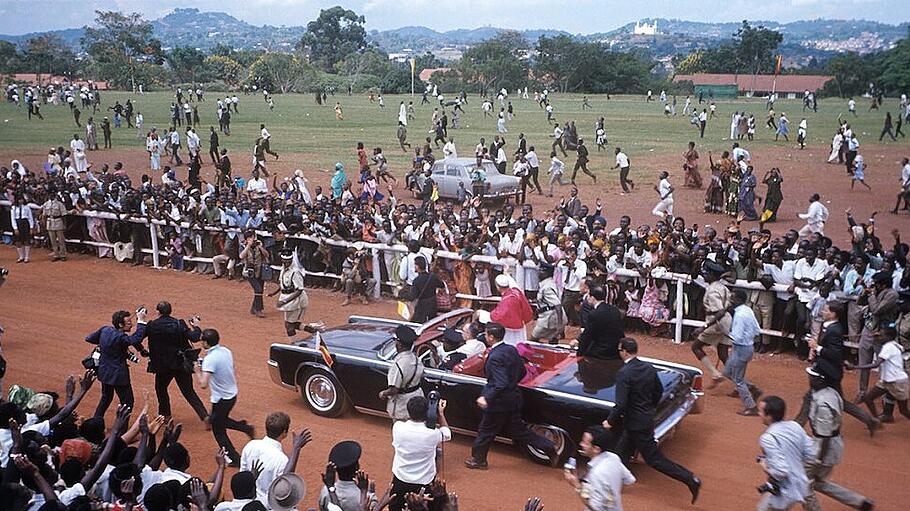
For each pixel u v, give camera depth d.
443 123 42.28
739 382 10.45
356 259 15.88
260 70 116.88
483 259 14.78
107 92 108.06
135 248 19.05
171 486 6.14
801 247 12.73
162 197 19.14
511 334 10.69
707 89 114.81
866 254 13.52
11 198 20.77
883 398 10.30
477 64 123.00
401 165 35.69
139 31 131.38
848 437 9.80
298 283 13.07
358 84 119.75
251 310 15.24
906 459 9.19
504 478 8.84
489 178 26.52
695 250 13.23
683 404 9.31
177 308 15.64
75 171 28.91
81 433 7.57
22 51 157.88
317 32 183.50
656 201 27.09
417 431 7.41
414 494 6.22
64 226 19.52
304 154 39.31
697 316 13.31
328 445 9.65
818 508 7.43
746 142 44.56
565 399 8.77
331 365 10.06
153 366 9.68
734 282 12.73
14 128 51.41
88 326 14.48
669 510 8.09
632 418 8.11
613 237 14.63
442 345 10.45
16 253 20.34
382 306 15.77
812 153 39.03
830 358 7.94
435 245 15.55
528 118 63.03
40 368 12.26
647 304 13.59
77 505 5.88
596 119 61.88
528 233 15.75
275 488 6.12
